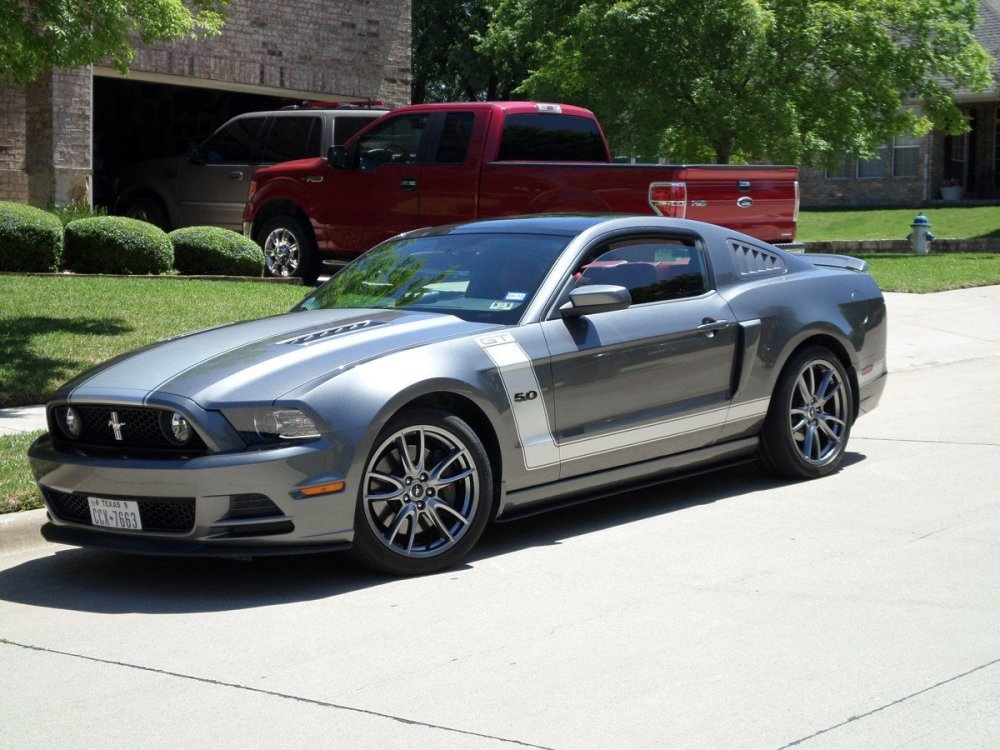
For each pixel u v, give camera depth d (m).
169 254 15.03
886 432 8.73
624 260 6.62
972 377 11.27
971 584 5.20
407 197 13.76
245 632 4.87
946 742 3.67
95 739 3.86
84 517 5.63
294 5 20.83
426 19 43.69
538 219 6.92
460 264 6.63
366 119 16.25
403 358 5.60
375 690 4.19
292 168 14.84
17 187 19.44
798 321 7.15
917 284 17.64
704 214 11.66
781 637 4.61
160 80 19.55
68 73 17.69
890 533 6.05
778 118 22.86
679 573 5.48
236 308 12.54
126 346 10.73
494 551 6.01
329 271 17.05
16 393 9.22
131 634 4.90
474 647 4.60
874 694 4.04
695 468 6.92
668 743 3.70
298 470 5.20
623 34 23.52
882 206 36.19
